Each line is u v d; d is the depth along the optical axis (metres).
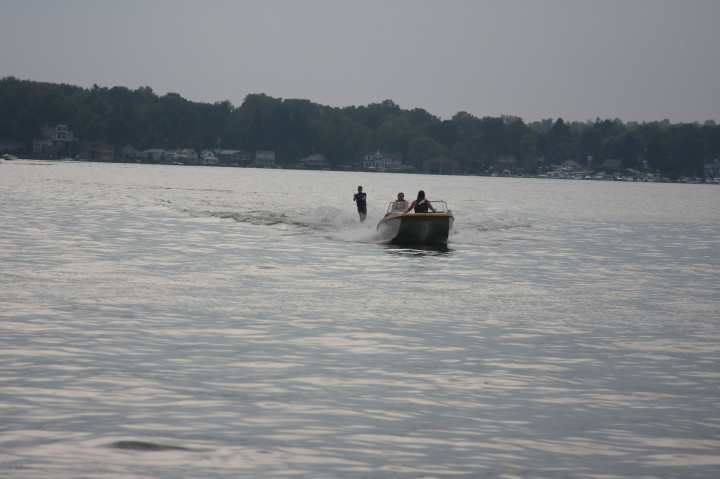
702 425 35.88
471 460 30.80
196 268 82.50
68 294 64.31
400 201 124.50
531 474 29.64
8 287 66.81
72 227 123.50
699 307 67.50
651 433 34.66
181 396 37.66
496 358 47.41
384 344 49.97
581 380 43.12
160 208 177.62
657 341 53.41
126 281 72.06
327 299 66.00
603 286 79.50
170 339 49.53
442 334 53.62
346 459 30.41
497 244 123.00
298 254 98.69
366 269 86.69
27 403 35.91
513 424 35.34
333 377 41.97
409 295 69.62
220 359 44.97
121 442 31.25
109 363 43.41
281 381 40.84
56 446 30.59
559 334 54.91
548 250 116.19
